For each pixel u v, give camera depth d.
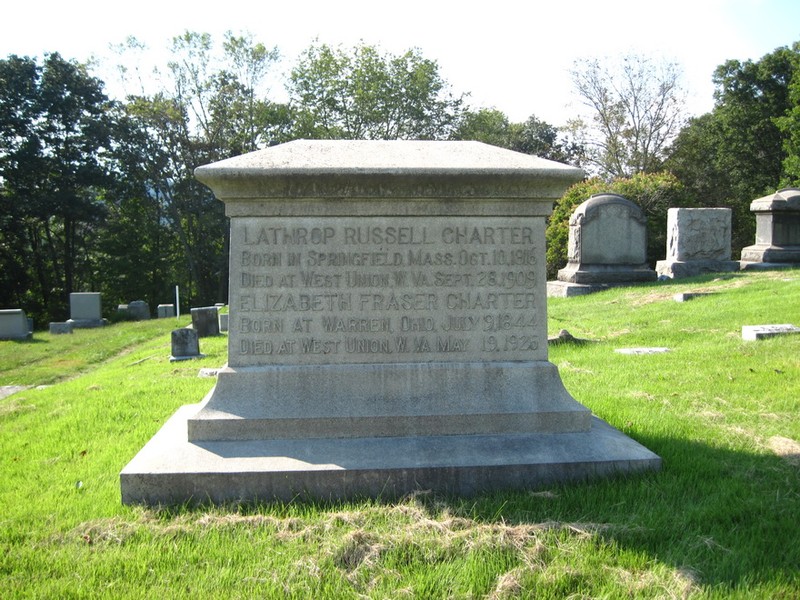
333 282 4.79
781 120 36.25
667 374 7.52
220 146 40.56
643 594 3.10
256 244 4.76
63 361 15.52
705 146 43.16
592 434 4.74
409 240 4.81
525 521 3.81
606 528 3.66
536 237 4.89
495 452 4.44
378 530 3.72
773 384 6.77
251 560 3.46
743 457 4.72
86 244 40.88
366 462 4.29
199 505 4.13
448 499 4.14
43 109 37.56
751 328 9.30
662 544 3.53
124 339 19.89
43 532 3.90
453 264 4.84
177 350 12.08
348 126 41.53
